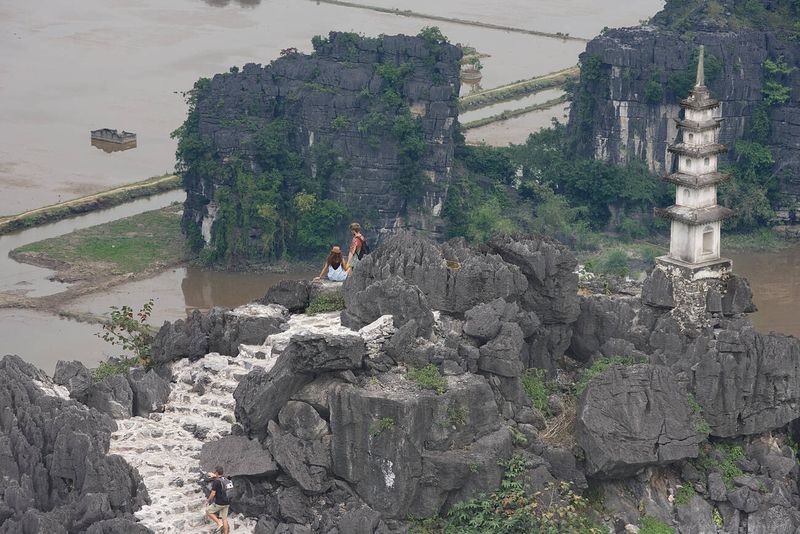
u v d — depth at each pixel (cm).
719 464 10838
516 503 9825
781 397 10994
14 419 9938
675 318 11519
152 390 10544
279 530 9531
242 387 9975
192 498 9662
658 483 10619
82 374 10756
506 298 10869
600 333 11475
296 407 9856
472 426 9938
